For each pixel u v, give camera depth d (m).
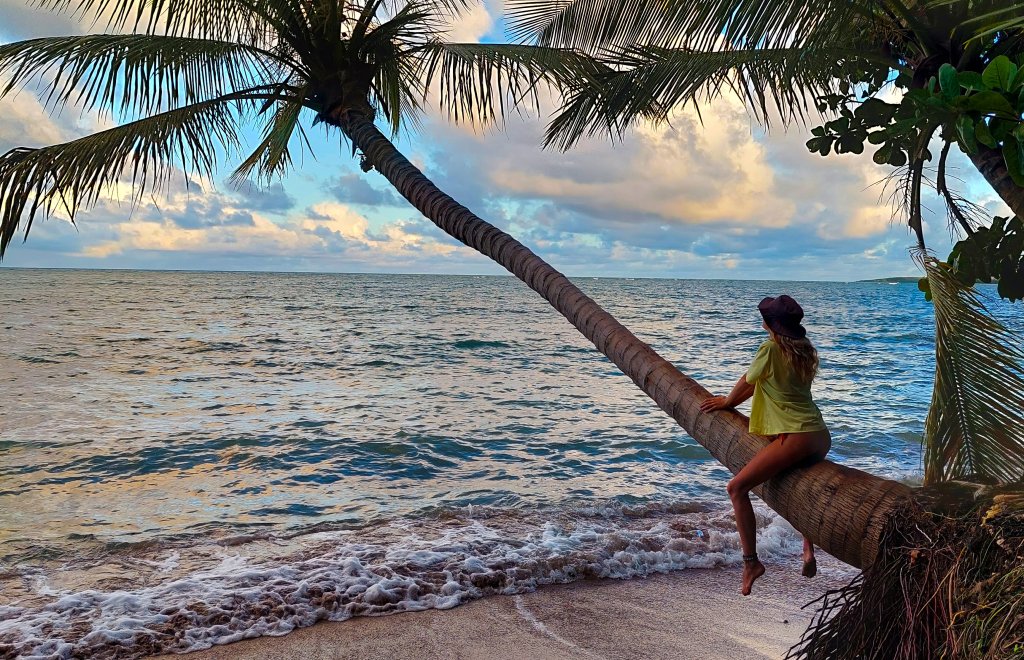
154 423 13.57
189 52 6.18
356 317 46.88
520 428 13.48
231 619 4.87
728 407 3.50
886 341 33.03
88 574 6.04
